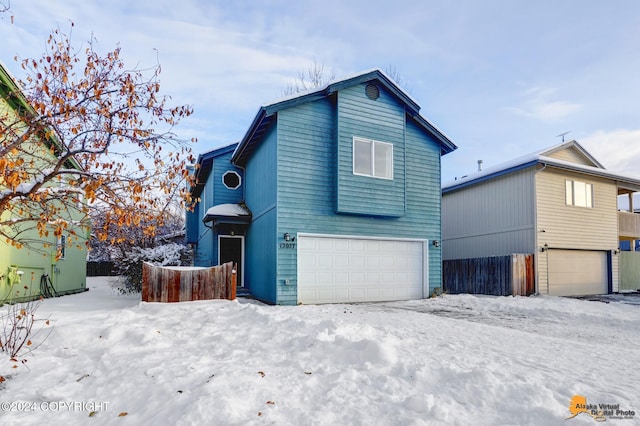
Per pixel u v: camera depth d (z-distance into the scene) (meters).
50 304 9.88
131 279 13.66
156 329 5.98
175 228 20.17
